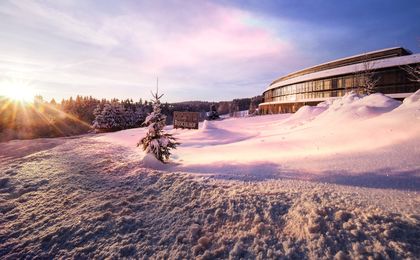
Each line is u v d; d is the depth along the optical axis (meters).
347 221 4.21
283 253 3.82
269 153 10.18
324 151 9.12
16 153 17.41
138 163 10.32
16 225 5.71
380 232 3.83
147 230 5.02
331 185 5.84
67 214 5.99
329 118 18.02
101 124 57.81
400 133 8.94
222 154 11.09
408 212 4.28
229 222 4.82
